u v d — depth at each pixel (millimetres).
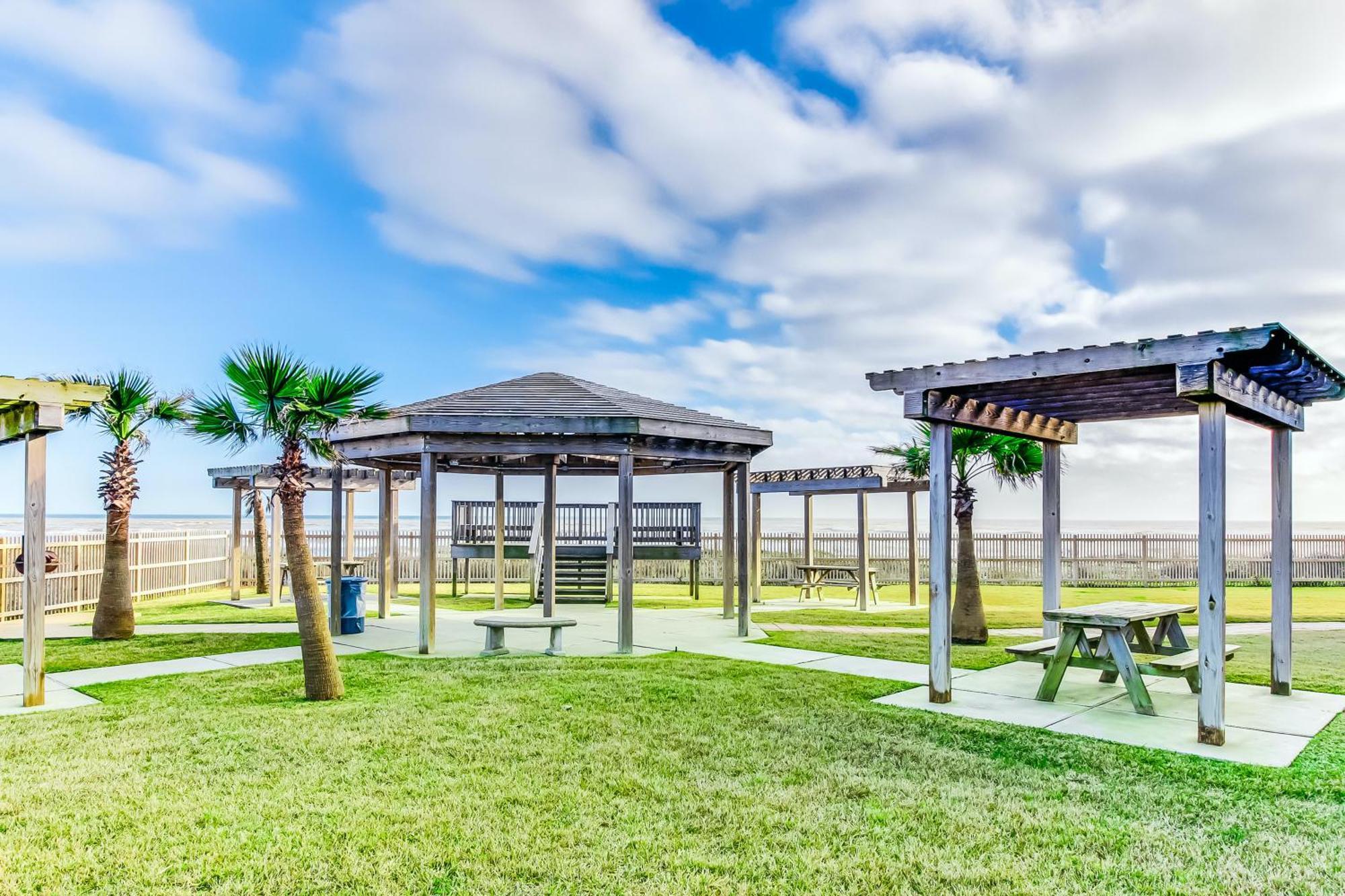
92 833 3857
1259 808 4277
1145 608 7473
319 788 4527
